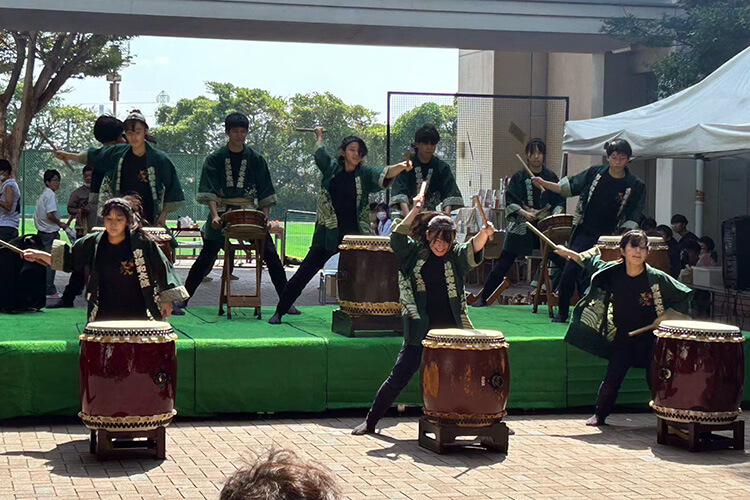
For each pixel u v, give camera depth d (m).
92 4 13.27
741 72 9.84
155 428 5.63
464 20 14.45
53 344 6.59
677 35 14.16
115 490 5.02
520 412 7.41
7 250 8.15
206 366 6.77
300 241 25.78
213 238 8.30
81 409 6.05
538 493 5.14
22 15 13.58
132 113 7.90
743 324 10.59
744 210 15.52
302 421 6.89
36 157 18.05
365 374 7.03
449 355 5.87
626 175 8.24
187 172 20.11
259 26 14.30
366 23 14.15
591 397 7.41
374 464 5.70
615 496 5.11
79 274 8.62
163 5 13.49
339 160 7.90
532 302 9.78
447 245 6.18
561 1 14.72
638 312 6.77
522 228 9.01
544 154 8.91
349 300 7.15
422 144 8.17
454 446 6.02
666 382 6.24
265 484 1.39
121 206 5.99
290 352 6.90
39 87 22.47
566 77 19.95
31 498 4.86
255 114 52.66
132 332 5.54
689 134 9.33
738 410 6.26
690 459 5.98
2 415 6.52
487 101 17.20
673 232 12.77
